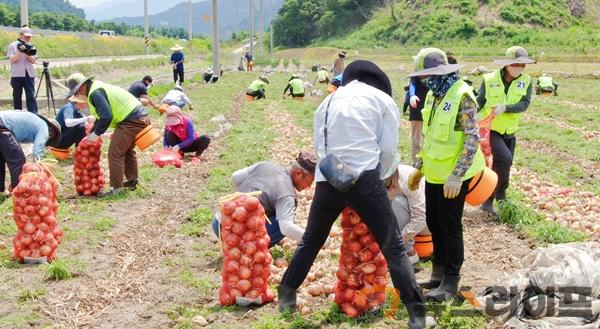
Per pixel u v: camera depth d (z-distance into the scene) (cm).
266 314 561
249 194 588
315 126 529
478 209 888
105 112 970
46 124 966
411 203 659
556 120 1980
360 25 10069
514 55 818
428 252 694
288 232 630
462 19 8019
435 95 560
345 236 547
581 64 4619
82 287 643
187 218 897
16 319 564
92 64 3828
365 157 499
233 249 580
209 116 1991
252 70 5444
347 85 525
